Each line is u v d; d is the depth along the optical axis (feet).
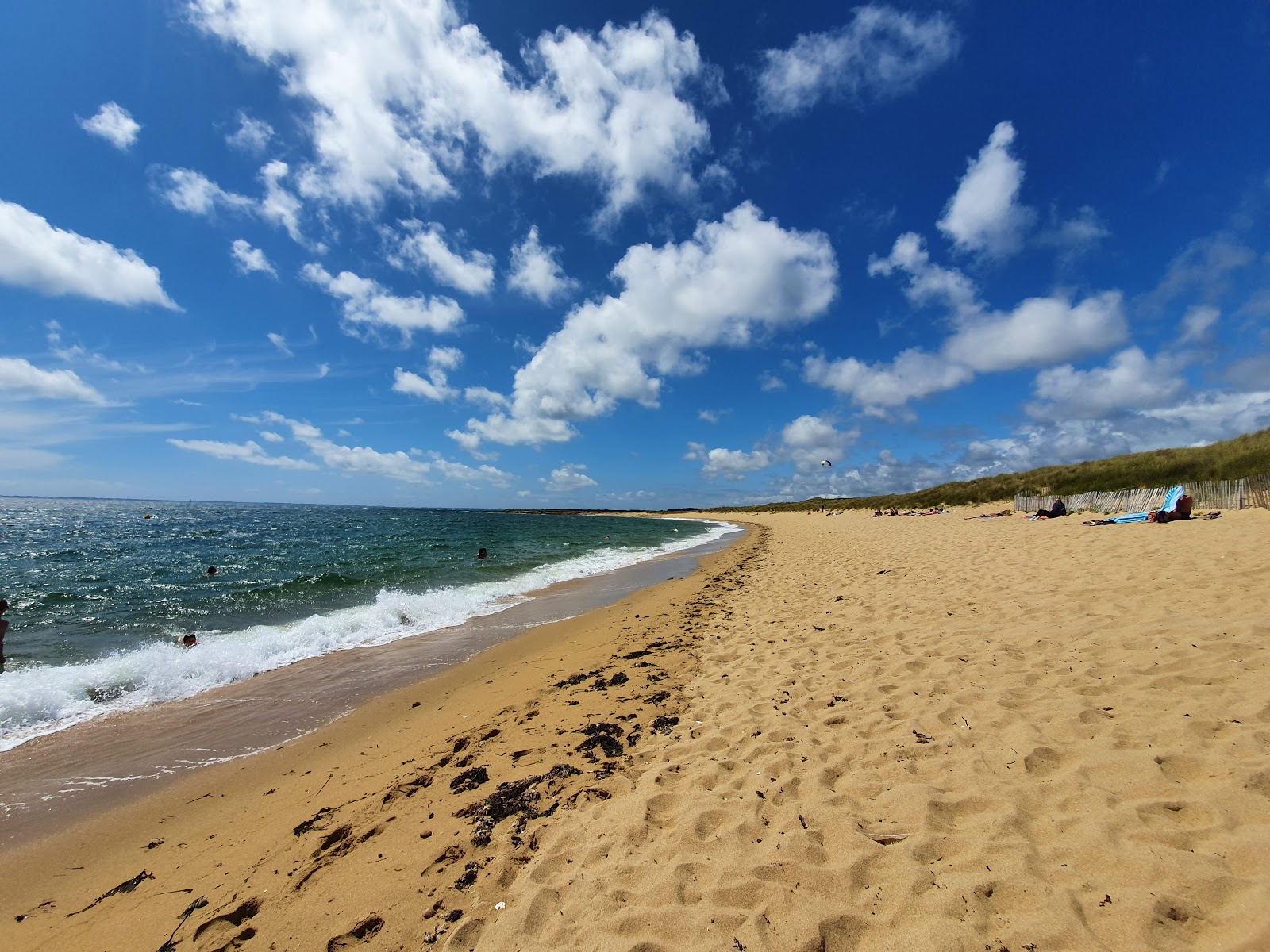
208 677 22.41
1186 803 8.32
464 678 21.94
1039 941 6.54
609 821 10.43
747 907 7.85
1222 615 16.24
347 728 17.48
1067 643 16.02
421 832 11.05
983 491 99.04
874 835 8.99
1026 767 10.10
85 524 138.00
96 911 9.73
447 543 87.81
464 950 7.86
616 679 19.74
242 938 8.69
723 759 12.36
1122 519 44.37
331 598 39.78
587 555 72.13
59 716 18.78
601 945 7.50
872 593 28.07
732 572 47.65
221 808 13.01
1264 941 5.90
